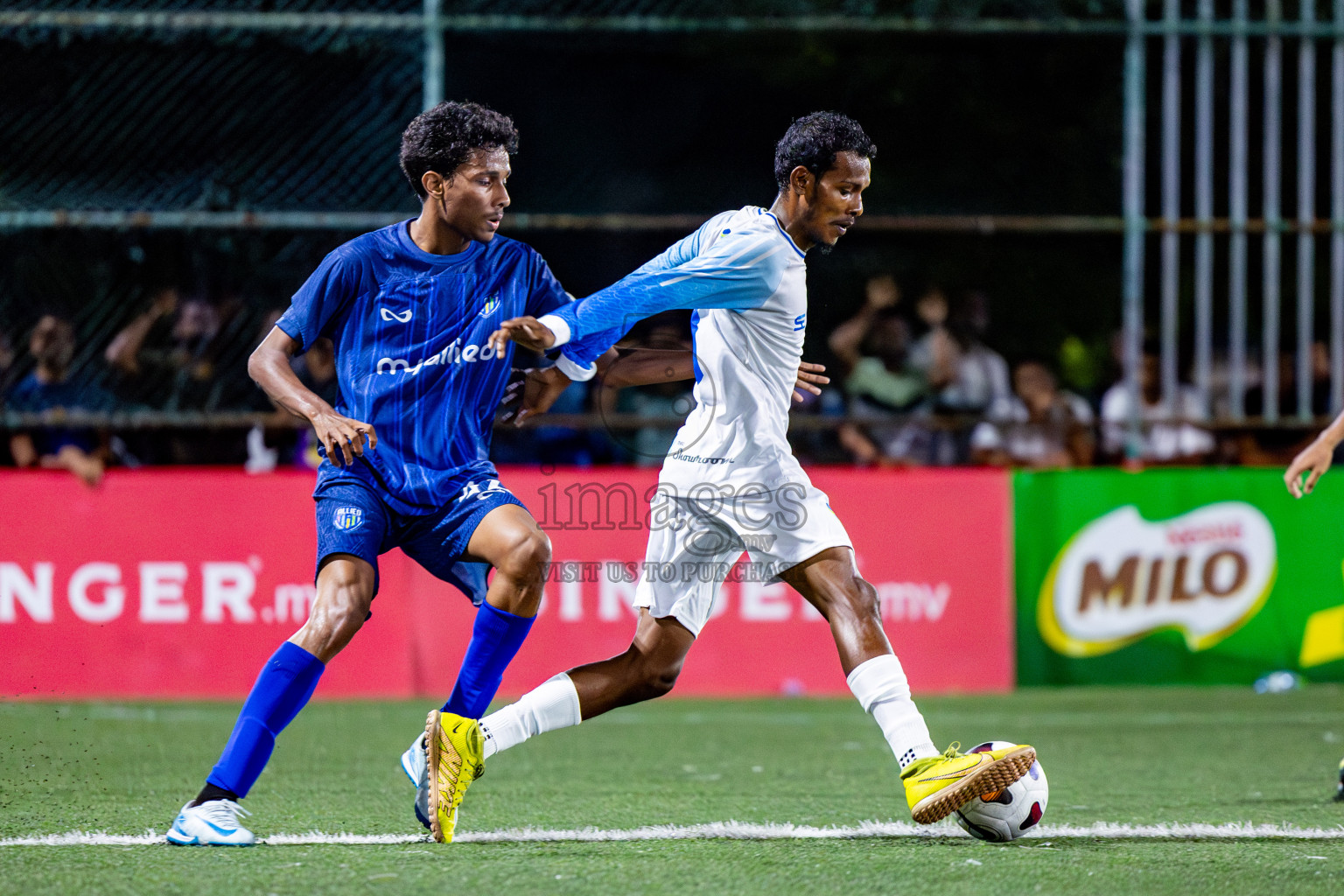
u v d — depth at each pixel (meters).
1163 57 35.56
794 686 28.70
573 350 13.24
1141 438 30.14
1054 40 35.72
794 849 12.66
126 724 24.05
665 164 36.56
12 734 22.73
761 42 35.56
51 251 28.94
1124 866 11.72
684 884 10.95
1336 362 28.53
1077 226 27.81
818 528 13.30
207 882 10.97
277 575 27.75
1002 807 13.02
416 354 13.25
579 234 31.48
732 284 12.82
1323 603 29.14
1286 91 36.34
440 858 12.12
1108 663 28.83
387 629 28.08
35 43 28.48
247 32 28.64
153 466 29.77
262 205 29.14
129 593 27.55
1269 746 21.88
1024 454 32.44
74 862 11.83
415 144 13.10
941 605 28.69
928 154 37.88
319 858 12.03
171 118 28.95
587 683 13.52
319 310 13.16
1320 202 37.03
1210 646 28.97
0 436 31.00
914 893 10.67
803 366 14.09
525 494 27.70
